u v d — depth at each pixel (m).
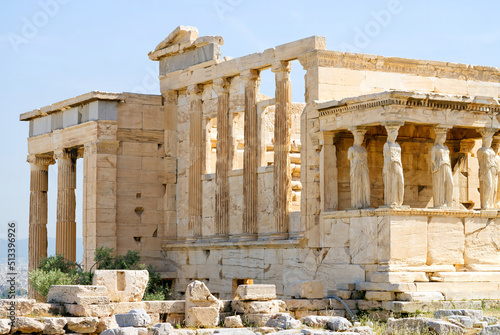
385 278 34.50
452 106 36.69
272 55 42.09
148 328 27.00
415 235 35.56
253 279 42.66
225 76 45.28
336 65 39.38
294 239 40.50
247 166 43.38
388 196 35.50
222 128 45.31
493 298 35.56
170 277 47.66
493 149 40.62
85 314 28.44
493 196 37.81
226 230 45.06
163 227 49.03
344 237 37.09
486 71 42.91
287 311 32.56
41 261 48.19
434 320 27.81
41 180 54.88
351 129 36.97
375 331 29.47
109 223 47.47
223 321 30.61
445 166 36.56
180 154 49.03
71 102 49.53
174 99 49.38
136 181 48.41
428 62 41.06
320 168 38.59
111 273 30.47
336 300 34.12
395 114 35.47
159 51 49.44
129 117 48.47
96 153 47.44
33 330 27.00
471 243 36.97
